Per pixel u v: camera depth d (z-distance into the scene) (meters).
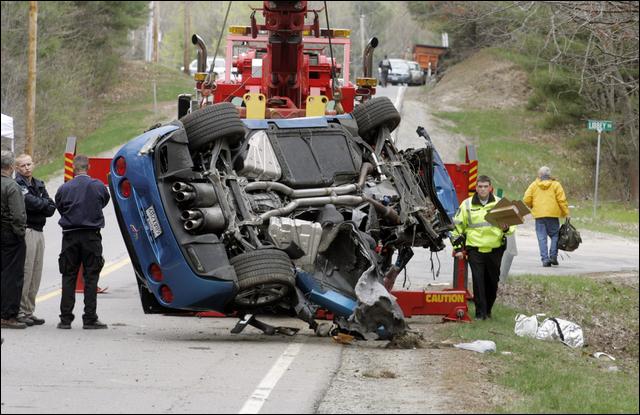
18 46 109.69
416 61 153.88
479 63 142.75
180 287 23.64
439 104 127.88
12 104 105.12
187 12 170.12
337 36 37.00
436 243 28.08
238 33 36.97
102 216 26.70
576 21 36.47
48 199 27.25
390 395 18.17
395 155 28.06
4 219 25.75
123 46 153.88
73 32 125.88
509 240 33.50
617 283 42.88
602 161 105.56
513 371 21.20
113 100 134.88
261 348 23.50
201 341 24.62
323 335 25.50
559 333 28.50
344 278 24.78
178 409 16.88
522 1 38.50
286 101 34.34
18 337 24.86
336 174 26.39
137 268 25.03
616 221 77.44
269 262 23.52
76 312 29.91
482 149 104.62
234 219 24.11
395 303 23.86
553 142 109.94
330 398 17.92
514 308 34.34
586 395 19.23
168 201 23.77
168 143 23.86
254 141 25.89
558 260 50.88
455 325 27.66
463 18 45.00
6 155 25.70
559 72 78.94
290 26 32.72
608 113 96.00
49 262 42.53
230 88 35.28
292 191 25.61
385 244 27.47
